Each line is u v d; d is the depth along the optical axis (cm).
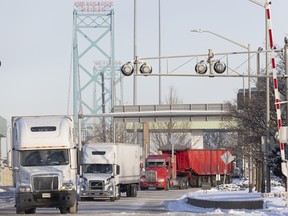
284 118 11306
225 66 8419
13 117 7431
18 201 7119
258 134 12219
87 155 11094
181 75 8462
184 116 19575
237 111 13412
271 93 11862
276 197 9069
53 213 7469
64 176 7131
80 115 17025
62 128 7250
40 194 7088
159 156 16100
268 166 9625
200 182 17950
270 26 6912
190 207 8756
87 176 10925
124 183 11619
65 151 7188
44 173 7094
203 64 8475
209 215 6725
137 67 8588
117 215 6831
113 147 11131
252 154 12850
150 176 15812
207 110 19312
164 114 19450
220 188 14612
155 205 9400
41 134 7200
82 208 8738
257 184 11931
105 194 10844
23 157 7162
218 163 18000
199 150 17912
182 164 17588
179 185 16538
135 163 12344
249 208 7812
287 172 6812
